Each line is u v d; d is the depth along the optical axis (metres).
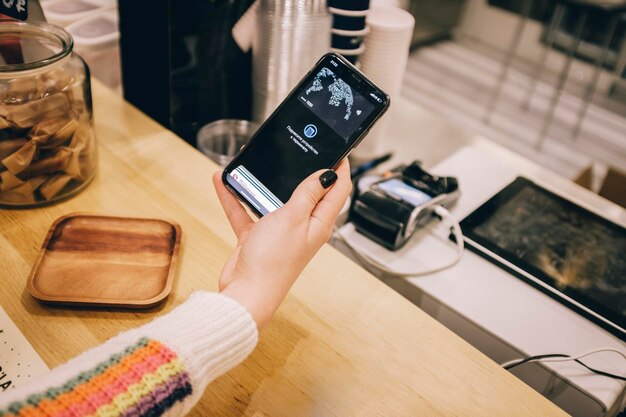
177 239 0.76
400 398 0.63
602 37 3.67
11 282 0.70
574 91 3.74
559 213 0.99
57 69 0.78
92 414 0.42
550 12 3.79
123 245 0.75
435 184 0.95
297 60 0.94
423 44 4.12
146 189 0.87
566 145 3.12
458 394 0.64
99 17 1.16
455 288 0.85
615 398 0.71
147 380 0.45
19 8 0.84
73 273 0.70
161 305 0.69
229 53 0.98
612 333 0.79
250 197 0.70
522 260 0.89
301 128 0.70
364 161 1.15
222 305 0.52
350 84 0.69
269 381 0.63
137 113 1.05
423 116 1.34
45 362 0.62
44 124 0.75
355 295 0.74
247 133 1.04
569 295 0.84
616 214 1.05
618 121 3.45
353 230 0.95
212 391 0.61
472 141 1.26
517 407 0.63
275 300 0.56
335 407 0.61
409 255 0.90
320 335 0.69
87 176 0.85
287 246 0.56
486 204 0.99
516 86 3.72
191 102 1.03
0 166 0.76
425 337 0.70
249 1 0.94
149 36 0.96
